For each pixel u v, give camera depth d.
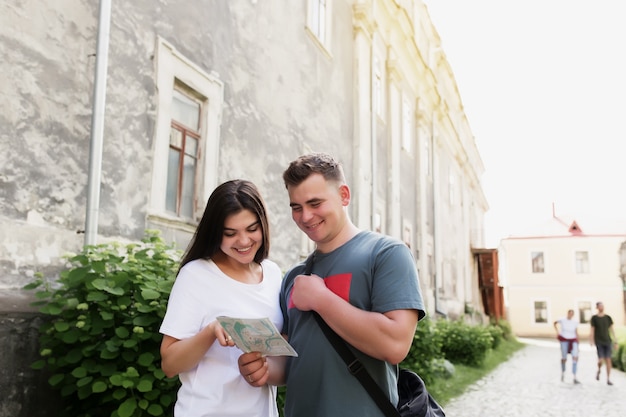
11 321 3.55
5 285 3.63
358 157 10.62
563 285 39.59
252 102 6.97
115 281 3.64
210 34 6.10
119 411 3.23
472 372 12.53
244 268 2.38
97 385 3.27
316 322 2.19
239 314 2.22
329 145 9.47
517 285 40.41
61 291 3.59
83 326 3.44
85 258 3.73
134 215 4.84
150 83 5.10
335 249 2.30
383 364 2.17
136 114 4.91
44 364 3.42
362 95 11.01
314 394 2.14
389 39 13.63
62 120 4.16
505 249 41.12
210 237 2.25
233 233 2.23
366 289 2.18
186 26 5.68
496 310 28.14
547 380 13.01
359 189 10.51
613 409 9.02
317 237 2.26
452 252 21.17
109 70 4.64
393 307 2.09
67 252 4.02
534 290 40.06
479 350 13.71
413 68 16.05
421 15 18.08
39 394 3.67
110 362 3.50
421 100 16.67
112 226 4.58
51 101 4.09
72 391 3.45
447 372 10.91
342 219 2.30
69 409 3.71
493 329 20.50
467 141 27.50
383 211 12.47
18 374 3.55
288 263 7.64
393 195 13.02
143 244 4.87
